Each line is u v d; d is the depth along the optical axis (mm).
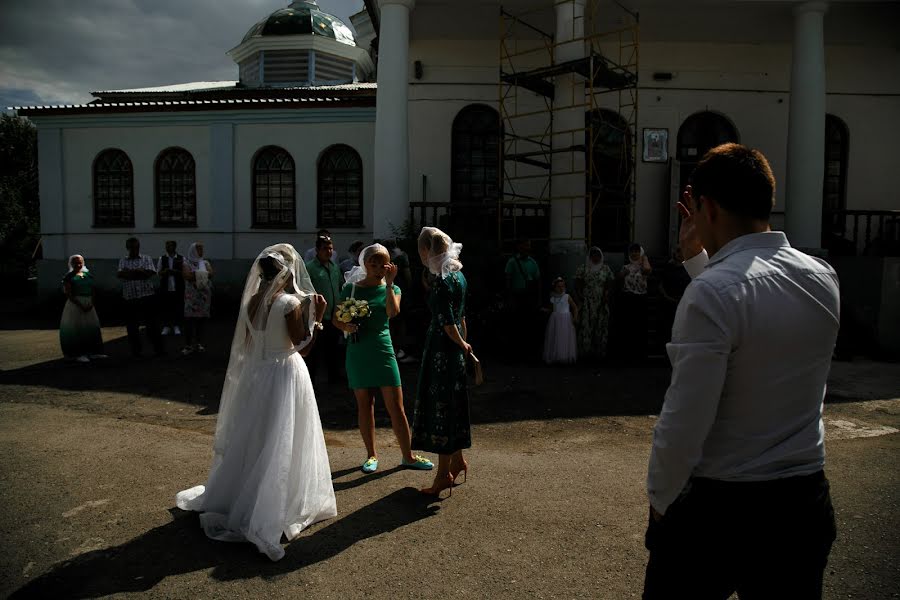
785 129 13328
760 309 1515
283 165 15586
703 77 13250
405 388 7488
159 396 7113
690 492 1625
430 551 3268
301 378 3623
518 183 13344
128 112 15742
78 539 3367
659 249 13297
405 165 11133
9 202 25016
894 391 7316
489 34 13047
